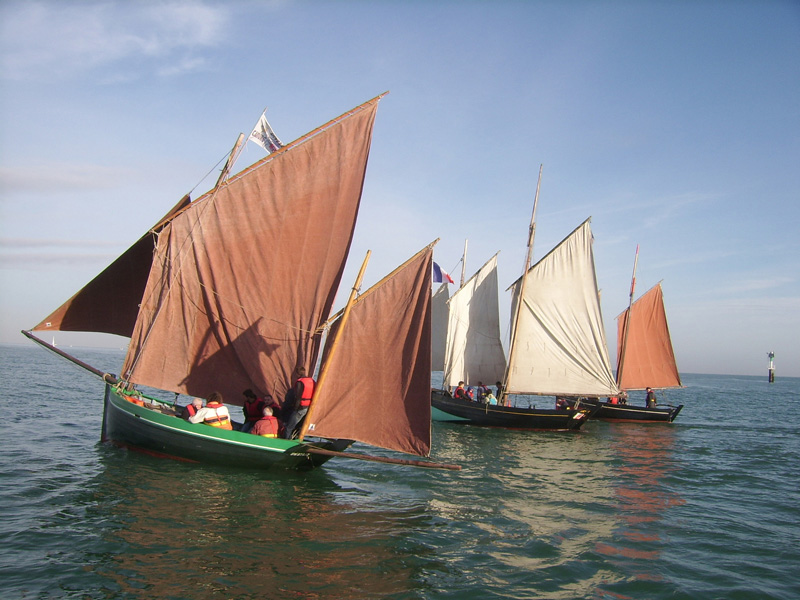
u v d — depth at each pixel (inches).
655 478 702.5
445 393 1321.4
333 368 585.3
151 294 625.9
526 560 394.9
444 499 547.5
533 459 810.8
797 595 351.9
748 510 553.3
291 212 624.4
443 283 1396.4
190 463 594.6
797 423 1520.7
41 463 585.3
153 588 320.2
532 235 1295.5
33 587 315.6
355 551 391.2
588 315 1304.1
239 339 621.9
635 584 361.7
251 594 318.7
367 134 633.0
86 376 2165.4
